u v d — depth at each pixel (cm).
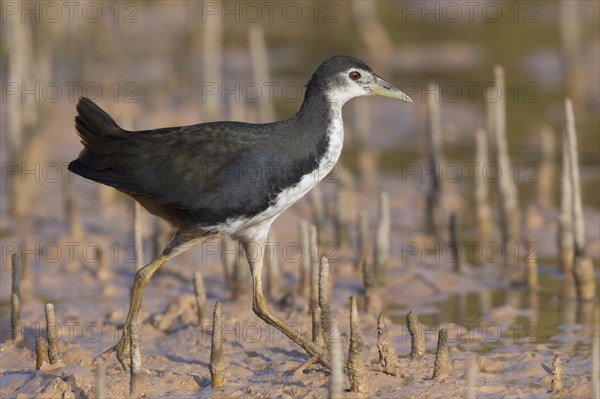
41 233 1591
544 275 1383
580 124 2050
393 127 2116
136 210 1178
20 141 1800
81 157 1064
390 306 1285
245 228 1054
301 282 1310
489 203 1697
